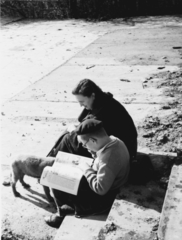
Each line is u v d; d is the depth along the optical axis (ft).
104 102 12.87
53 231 12.67
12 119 21.71
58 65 32.07
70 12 54.24
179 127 18.61
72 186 11.80
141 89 24.76
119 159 11.39
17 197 14.70
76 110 22.30
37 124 20.80
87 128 11.08
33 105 23.58
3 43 41.96
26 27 50.19
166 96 23.17
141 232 10.30
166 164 13.62
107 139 11.34
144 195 12.00
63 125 20.43
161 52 33.24
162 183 12.48
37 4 55.57
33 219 13.39
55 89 26.14
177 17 49.08
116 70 29.17
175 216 10.25
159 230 9.82
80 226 11.59
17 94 25.90
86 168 11.83
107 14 52.60
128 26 45.98
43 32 46.16
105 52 34.71
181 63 29.66
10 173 14.82
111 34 42.19
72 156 12.94
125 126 13.08
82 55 34.35
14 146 18.53
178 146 15.48
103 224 11.56
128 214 11.12
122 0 51.96
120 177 11.97
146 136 17.83
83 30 45.65
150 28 43.78
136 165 13.34
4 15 58.65
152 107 21.58
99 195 12.16
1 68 32.71
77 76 28.50
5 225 13.14
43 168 13.55
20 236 12.59
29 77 29.63
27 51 37.68
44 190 14.11
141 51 34.06
